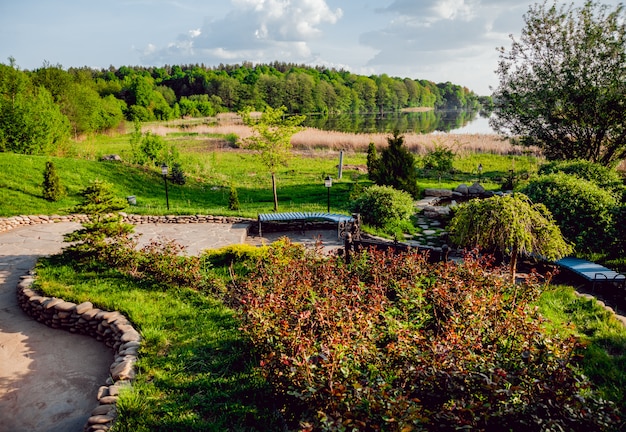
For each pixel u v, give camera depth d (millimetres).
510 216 8188
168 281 9094
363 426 3564
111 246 10109
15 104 21562
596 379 5715
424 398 4219
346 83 150375
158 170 22688
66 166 19719
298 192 21625
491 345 5102
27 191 16422
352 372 4520
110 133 48562
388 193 14992
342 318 5645
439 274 7336
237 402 5129
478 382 4152
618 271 10289
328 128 64812
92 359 6984
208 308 7832
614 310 8539
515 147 33688
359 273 8680
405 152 19062
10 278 9867
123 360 6062
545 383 3994
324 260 8945
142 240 12922
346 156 33844
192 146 38969
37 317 8203
